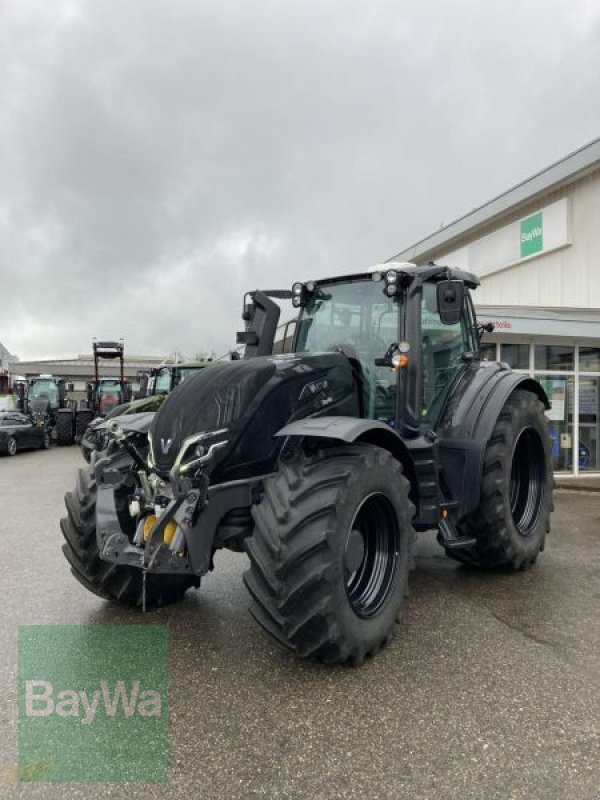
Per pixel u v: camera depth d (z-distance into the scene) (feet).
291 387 12.57
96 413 69.00
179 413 11.53
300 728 9.27
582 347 37.24
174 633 12.87
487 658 11.61
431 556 19.06
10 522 24.82
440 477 15.48
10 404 80.48
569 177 43.06
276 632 10.49
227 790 7.89
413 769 8.28
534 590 15.61
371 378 15.12
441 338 16.25
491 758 8.50
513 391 17.43
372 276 14.85
